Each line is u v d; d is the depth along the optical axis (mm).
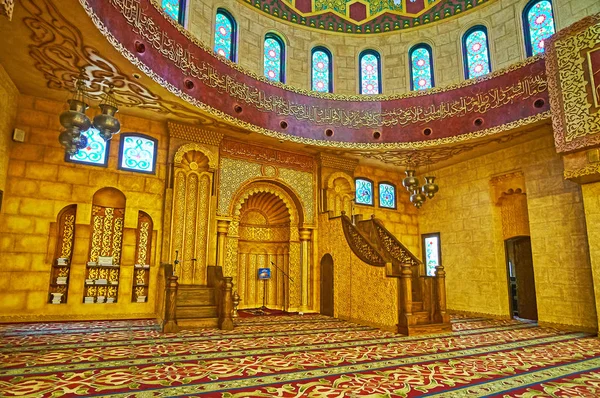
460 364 4848
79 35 5703
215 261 9141
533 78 8305
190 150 9141
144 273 8602
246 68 9664
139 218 8727
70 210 8086
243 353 5289
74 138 6012
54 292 7750
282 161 10586
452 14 10602
